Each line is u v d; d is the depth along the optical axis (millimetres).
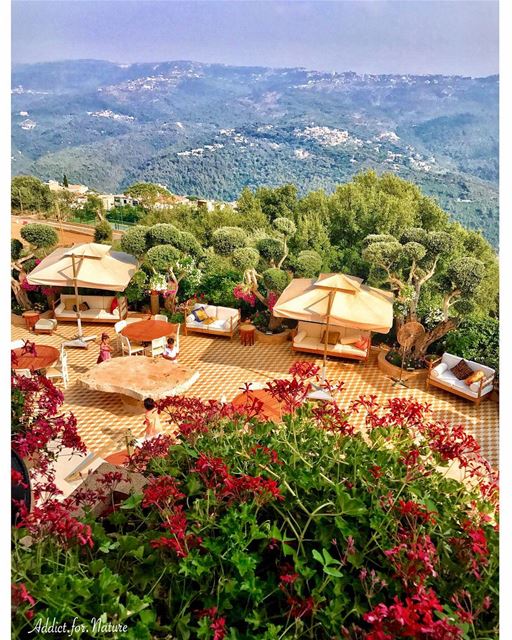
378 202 20312
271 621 1980
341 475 2559
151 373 10617
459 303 13000
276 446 2713
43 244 16531
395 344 13898
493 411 10781
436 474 2578
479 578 1883
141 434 9586
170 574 2098
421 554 1850
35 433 2912
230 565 2070
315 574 2049
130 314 15938
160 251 15430
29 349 3977
